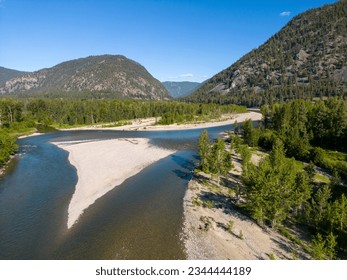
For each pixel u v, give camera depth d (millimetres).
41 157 80625
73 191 52188
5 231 37469
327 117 97812
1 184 56062
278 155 52938
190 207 45844
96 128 160000
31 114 184250
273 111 150125
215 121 196250
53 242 35000
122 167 68875
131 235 36969
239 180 59250
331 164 67812
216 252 33375
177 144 103938
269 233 37844
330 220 35000
